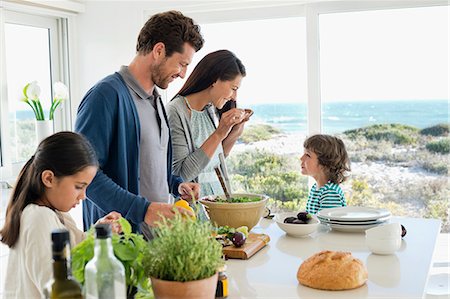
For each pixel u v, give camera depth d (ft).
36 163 5.11
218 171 6.85
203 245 3.82
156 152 7.25
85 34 13.37
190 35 6.96
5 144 11.99
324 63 11.90
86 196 6.36
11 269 5.00
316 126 11.94
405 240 6.34
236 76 8.32
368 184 11.79
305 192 12.23
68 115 13.52
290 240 6.40
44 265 4.65
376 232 5.69
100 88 6.57
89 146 5.28
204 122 8.55
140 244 3.92
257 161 12.55
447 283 9.02
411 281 4.81
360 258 5.58
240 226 6.31
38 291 4.79
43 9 12.50
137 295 4.01
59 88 12.42
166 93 13.10
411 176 11.49
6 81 12.00
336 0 11.62
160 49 6.88
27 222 4.86
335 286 4.56
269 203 12.52
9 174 12.08
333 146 8.57
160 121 7.36
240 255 5.58
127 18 12.98
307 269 4.73
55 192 5.11
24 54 12.69
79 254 3.70
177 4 12.63
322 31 11.85
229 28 12.56
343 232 6.80
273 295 4.48
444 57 11.14
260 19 12.32
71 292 3.22
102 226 3.30
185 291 3.73
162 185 7.42
